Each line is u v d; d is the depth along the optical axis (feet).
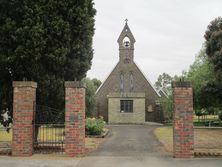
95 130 89.10
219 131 107.96
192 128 45.75
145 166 40.65
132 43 176.86
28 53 49.62
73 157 46.19
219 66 88.53
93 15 55.72
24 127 46.93
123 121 165.17
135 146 63.46
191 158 45.47
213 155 46.75
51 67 51.90
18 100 47.06
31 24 50.03
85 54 54.75
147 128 127.44
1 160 43.80
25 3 50.11
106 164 41.91
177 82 46.01
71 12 51.37
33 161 43.32
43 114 51.57
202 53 138.92
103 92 174.50
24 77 50.72
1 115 54.19
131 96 166.40
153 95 173.78
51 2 50.67
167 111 156.25
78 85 46.73
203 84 116.26
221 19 97.91
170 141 72.95
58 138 64.64
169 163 42.37
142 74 175.63
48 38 50.34
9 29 49.78
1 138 71.67
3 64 50.44
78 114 46.65
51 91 52.65
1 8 50.78
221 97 114.83
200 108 134.00
